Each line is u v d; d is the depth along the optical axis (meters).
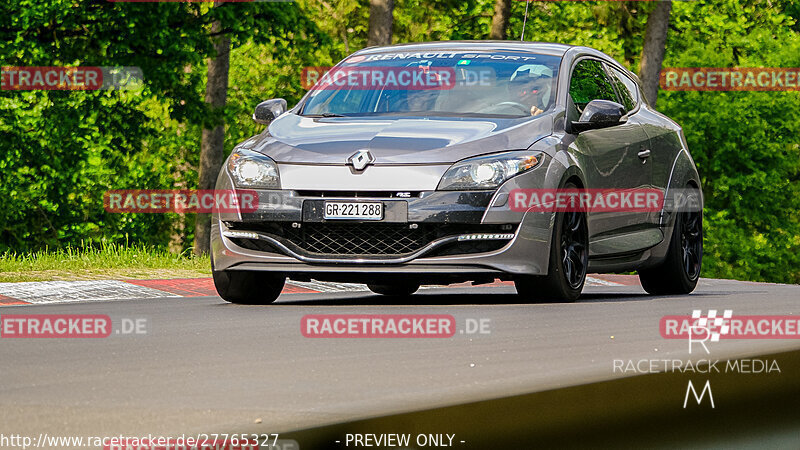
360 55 22.41
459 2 96.94
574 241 19.72
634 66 94.69
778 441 7.84
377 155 18.25
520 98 20.36
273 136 19.53
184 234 98.38
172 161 99.31
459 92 20.56
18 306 18.97
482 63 21.30
